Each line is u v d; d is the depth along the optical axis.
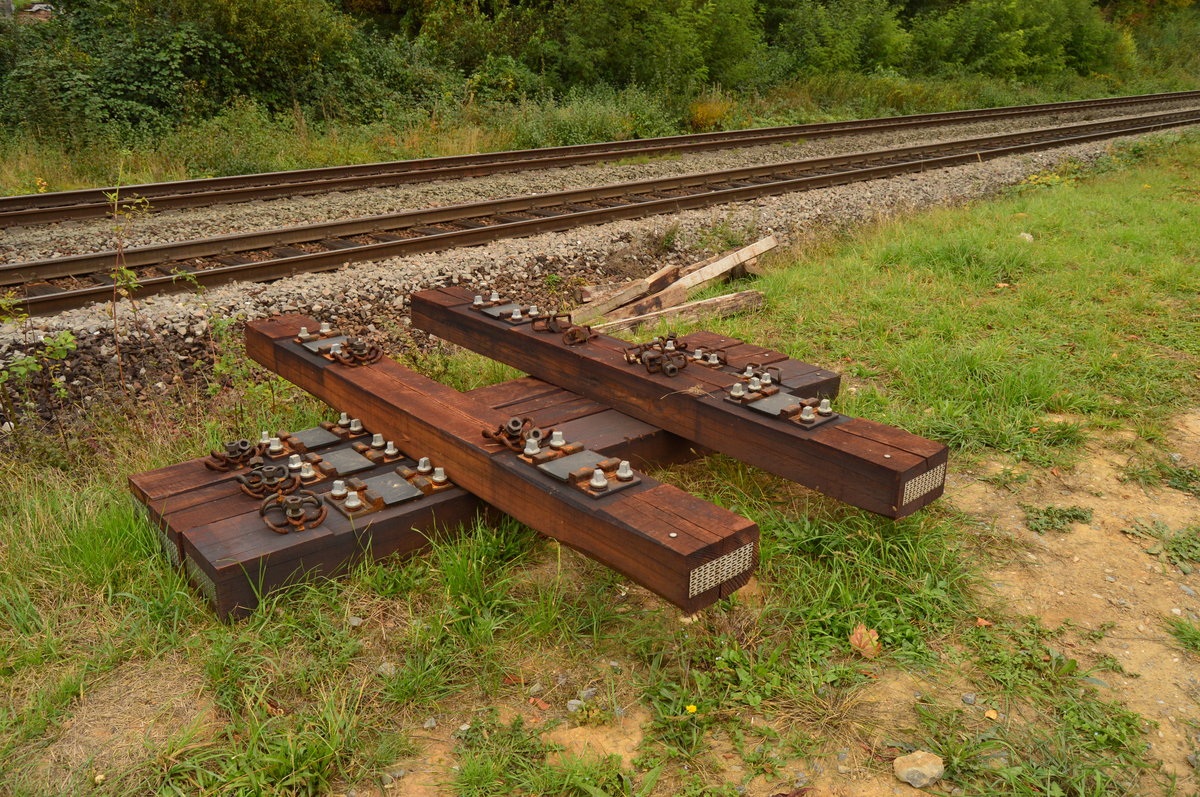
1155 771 2.53
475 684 2.89
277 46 18.86
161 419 5.26
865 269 8.03
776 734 2.66
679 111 21.86
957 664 2.98
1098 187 12.03
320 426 4.10
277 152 14.61
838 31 29.48
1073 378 5.37
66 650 2.99
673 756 2.58
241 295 6.73
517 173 13.40
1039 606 3.29
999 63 33.59
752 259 8.59
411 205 10.79
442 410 3.78
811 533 3.63
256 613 3.02
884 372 5.71
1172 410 4.97
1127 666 2.96
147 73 17.20
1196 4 54.16
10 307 5.92
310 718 2.68
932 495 3.39
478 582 3.23
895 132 20.09
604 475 3.06
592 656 3.01
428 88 21.08
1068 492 4.12
